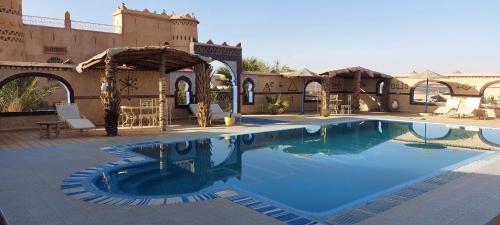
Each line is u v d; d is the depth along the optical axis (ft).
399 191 20.53
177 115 60.90
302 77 76.59
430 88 124.67
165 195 19.88
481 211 16.88
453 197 19.16
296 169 28.40
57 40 90.22
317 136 45.42
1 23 79.61
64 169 25.29
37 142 36.32
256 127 50.14
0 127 44.65
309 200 20.33
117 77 53.62
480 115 66.28
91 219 15.84
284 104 73.36
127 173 26.05
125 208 17.30
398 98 80.94
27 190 20.16
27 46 85.35
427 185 21.75
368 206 17.87
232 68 68.08
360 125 56.44
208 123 51.29
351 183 24.22
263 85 75.05
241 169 28.35
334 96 81.35
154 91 57.88
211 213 16.66
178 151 34.65
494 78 66.18
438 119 62.54
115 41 102.58
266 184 23.95
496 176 23.90
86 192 19.93
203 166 29.25
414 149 37.09
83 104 50.52
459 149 36.65
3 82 43.70
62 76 48.47
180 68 55.11
